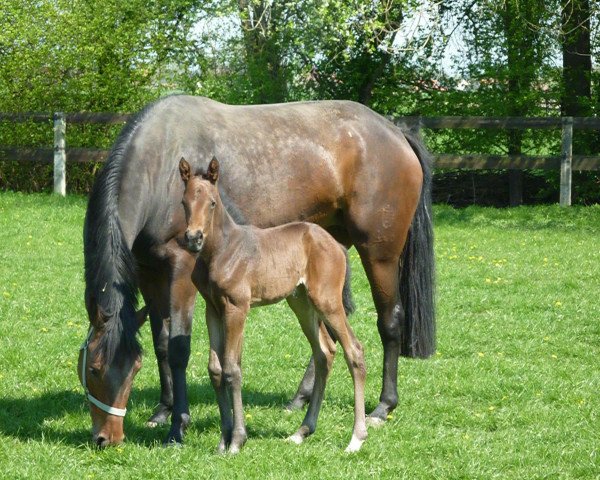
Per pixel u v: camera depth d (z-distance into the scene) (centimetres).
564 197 2017
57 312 1083
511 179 2236
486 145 2298
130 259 637
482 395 814
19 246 1478
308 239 650
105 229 634
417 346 797
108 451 627
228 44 2381
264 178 744
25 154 2147
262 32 2141
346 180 783
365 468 612
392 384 760
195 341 1008
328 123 786
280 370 902
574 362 934
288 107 796
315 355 682
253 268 621
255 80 2367
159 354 733
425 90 2389
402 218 790
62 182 2100
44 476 590
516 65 2278
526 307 1158
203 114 745
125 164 678
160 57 2281
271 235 638
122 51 2228
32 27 2191
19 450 642
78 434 690
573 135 2278
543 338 1016
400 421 739
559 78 2281
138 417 740
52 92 2223
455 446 660
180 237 687
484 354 953
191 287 692
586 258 1485
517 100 2262
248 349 966
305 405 782
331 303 649
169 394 737
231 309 617
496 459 634
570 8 2234
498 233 1747
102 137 2211
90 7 2228
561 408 761
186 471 594
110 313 618
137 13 2255
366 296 1233
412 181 798
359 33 2194
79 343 959
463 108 2331
